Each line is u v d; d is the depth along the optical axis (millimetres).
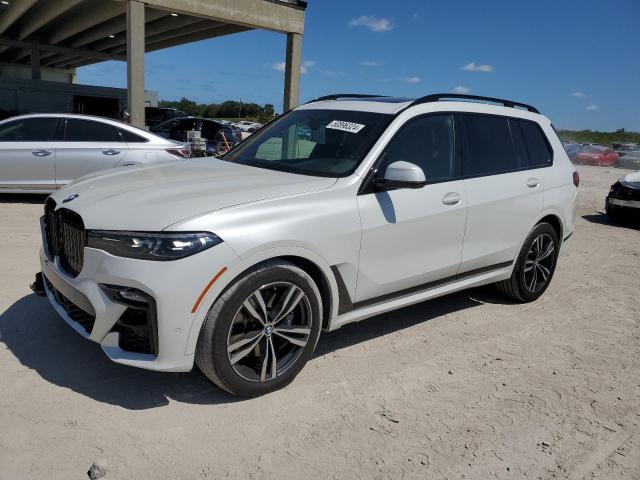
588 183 19938
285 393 3406
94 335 3010
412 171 3494
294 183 3521
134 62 14266
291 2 17047
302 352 3436
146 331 2961
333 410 3264
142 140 9211
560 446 3086
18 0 21953
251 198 3238
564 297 5766
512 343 4461
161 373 3512
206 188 3371
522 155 5035
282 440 2938
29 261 5520
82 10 23125
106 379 3387
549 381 3842
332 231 3412
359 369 3805
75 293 3102
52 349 3693
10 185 8422
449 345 4328
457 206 4199
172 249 2850
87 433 2854
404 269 3928
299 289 3309
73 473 2559
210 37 23000
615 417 3430
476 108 4703
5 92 25062
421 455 2904
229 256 2961
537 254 5258
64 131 8711
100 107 27828
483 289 5855
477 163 4527
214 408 3180
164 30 21750
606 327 4969
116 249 2906
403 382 3670
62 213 3299
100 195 3314
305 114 4641
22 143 8430
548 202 5117
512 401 3531
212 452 2795
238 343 3121
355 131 4027
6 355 3570
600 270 7039
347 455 2857
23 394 3146
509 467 2867
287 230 3189
